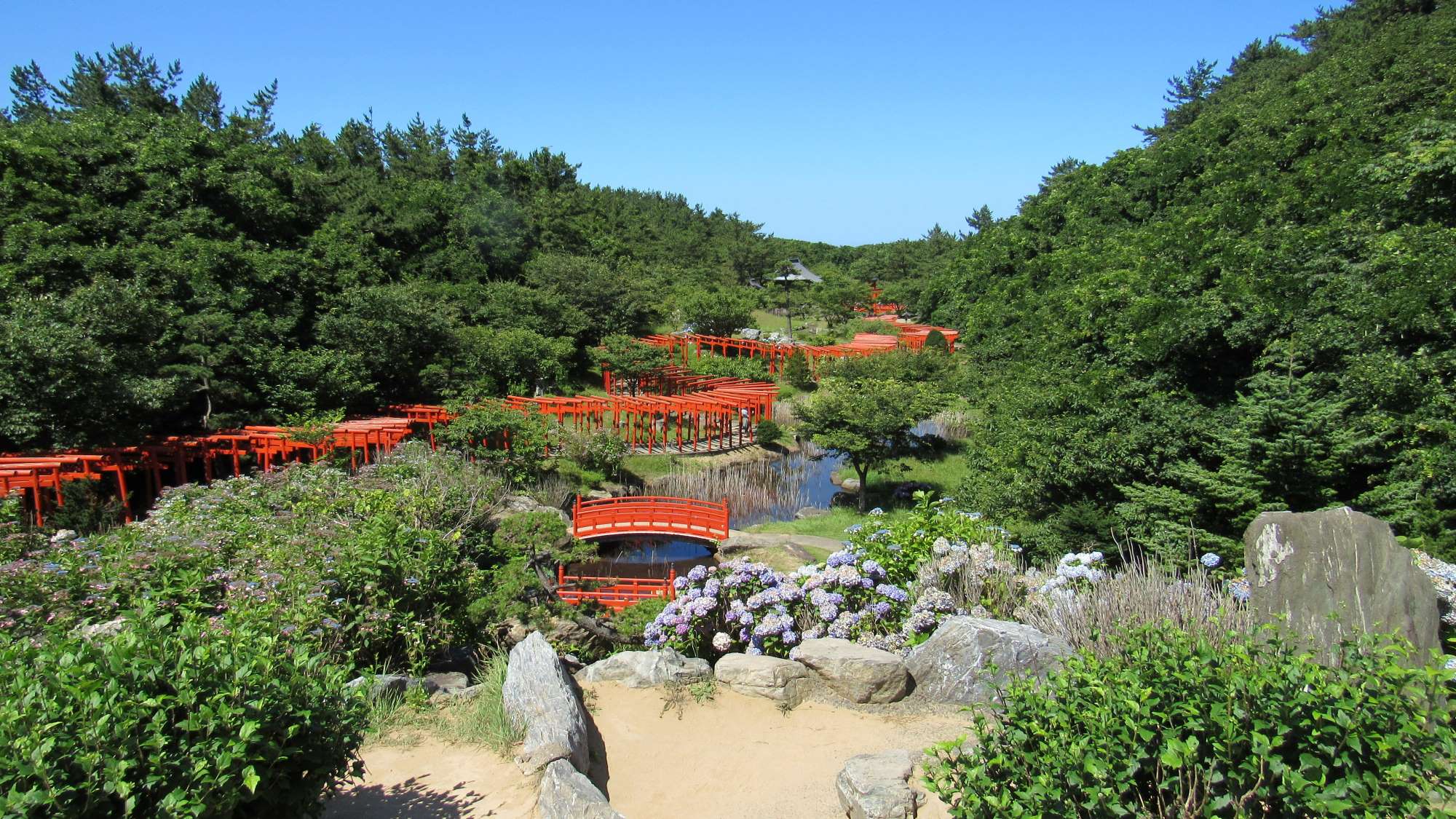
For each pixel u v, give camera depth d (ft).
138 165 89.97
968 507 58.23
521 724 20.94
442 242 140.77
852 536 32.24
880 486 91.45
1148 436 48.60
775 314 224.74
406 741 20.85
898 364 116.37
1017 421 60.44
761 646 26.50
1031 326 100.73
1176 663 12.61
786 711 23.03
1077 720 12.52
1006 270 135.95
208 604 26.63
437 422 85.25
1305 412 41.45
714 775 20.10
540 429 82.43
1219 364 58.03
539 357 116.47
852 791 17.43
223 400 79.82
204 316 78.07
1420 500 37.42
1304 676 11.95
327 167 153.69
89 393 57.88
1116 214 118.42
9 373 55.01
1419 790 10.48
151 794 11.89
